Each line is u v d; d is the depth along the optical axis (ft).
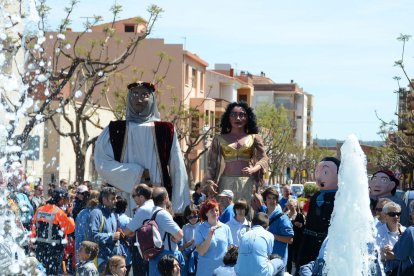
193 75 211.82
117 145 54.60
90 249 34.88
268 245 33.42
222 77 269.03
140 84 55.42
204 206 39.27
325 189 47.52
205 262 39.04
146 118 55.52
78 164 99.96
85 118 100.22
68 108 124.88
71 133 99.30
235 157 55.52
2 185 32.50
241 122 56.39
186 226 42.70
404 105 154.92
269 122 259.39
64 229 45.80
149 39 192.95
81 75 105.09
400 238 34.71
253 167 55.31
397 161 213.66
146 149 54.49
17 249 31.40
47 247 45.68
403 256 34.53
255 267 32.81
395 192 53.67
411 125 142.31
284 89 446.19
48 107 79.92
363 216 30.81
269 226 43.86
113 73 118.21
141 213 38.04
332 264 30.83
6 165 33.60
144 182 54.34
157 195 38.22
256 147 56.34
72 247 47.80
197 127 181.68
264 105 276.82
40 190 58.34
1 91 33.50
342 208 30.91
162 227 37.65
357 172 31.07
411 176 155.12
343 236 30.86
